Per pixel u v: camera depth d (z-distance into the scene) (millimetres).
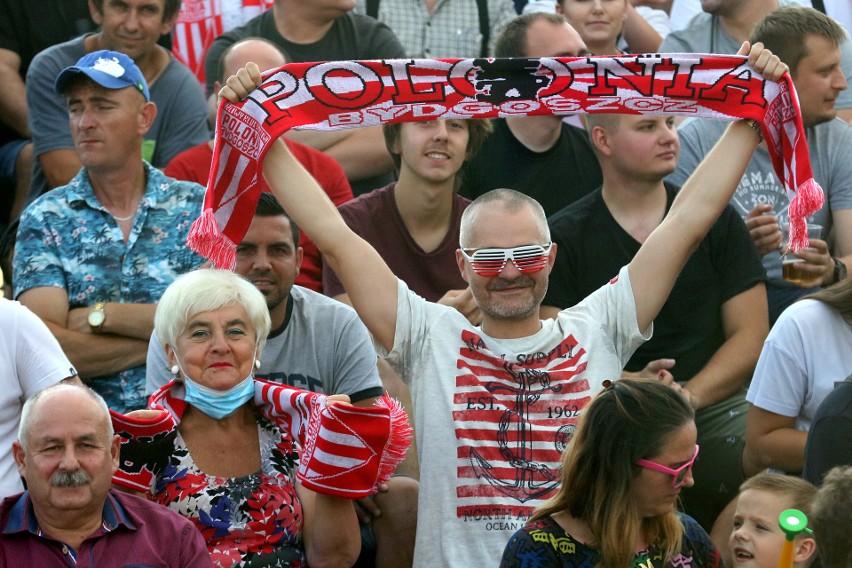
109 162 21344
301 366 19125
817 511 13039
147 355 19250
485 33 30391
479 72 17656
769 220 23406
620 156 22047
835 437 16875
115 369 20938
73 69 21141
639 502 13367
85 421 14594
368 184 27234
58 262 21344
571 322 17656
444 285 22750
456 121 22344
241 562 15867
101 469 14648
